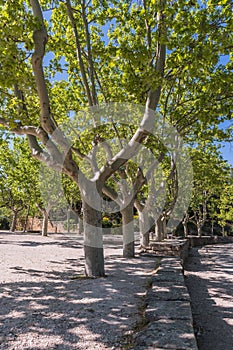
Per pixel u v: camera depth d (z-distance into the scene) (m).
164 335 3.12
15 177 23.27
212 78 8.73
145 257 11.58
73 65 11.11
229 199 30.98
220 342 4.26
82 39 10.55
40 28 6.59
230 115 9.02
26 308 4.98
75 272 8.49
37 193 22.81
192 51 7.41
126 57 7.50
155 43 10.17
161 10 7.59
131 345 3.45
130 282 6.93
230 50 8.87
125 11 9.92
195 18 7.52
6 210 39.09
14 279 7.41
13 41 6.63
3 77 6.34
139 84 7.92
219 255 16.50
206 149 16.30
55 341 3.66
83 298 5.53
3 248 14.16
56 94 12.06
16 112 8.77
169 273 6.43
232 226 39.72
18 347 3.50
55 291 6.15
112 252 13.63
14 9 6.78
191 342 2.96
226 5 8.07
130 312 4.68
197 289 7.76
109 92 11.47
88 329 4.01
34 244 16.75
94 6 9.96
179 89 10.30
